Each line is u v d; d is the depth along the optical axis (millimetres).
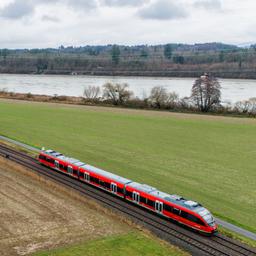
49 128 89938
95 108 123750
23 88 199750
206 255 33125
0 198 43188
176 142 78250
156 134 85375
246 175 57594
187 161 64438
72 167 53375
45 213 39719
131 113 114562
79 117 105562
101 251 32188
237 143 78250
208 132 88750
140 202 43000
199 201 46812
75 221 38188
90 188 49656
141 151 70500
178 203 39344
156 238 35281
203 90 122875
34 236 34562
